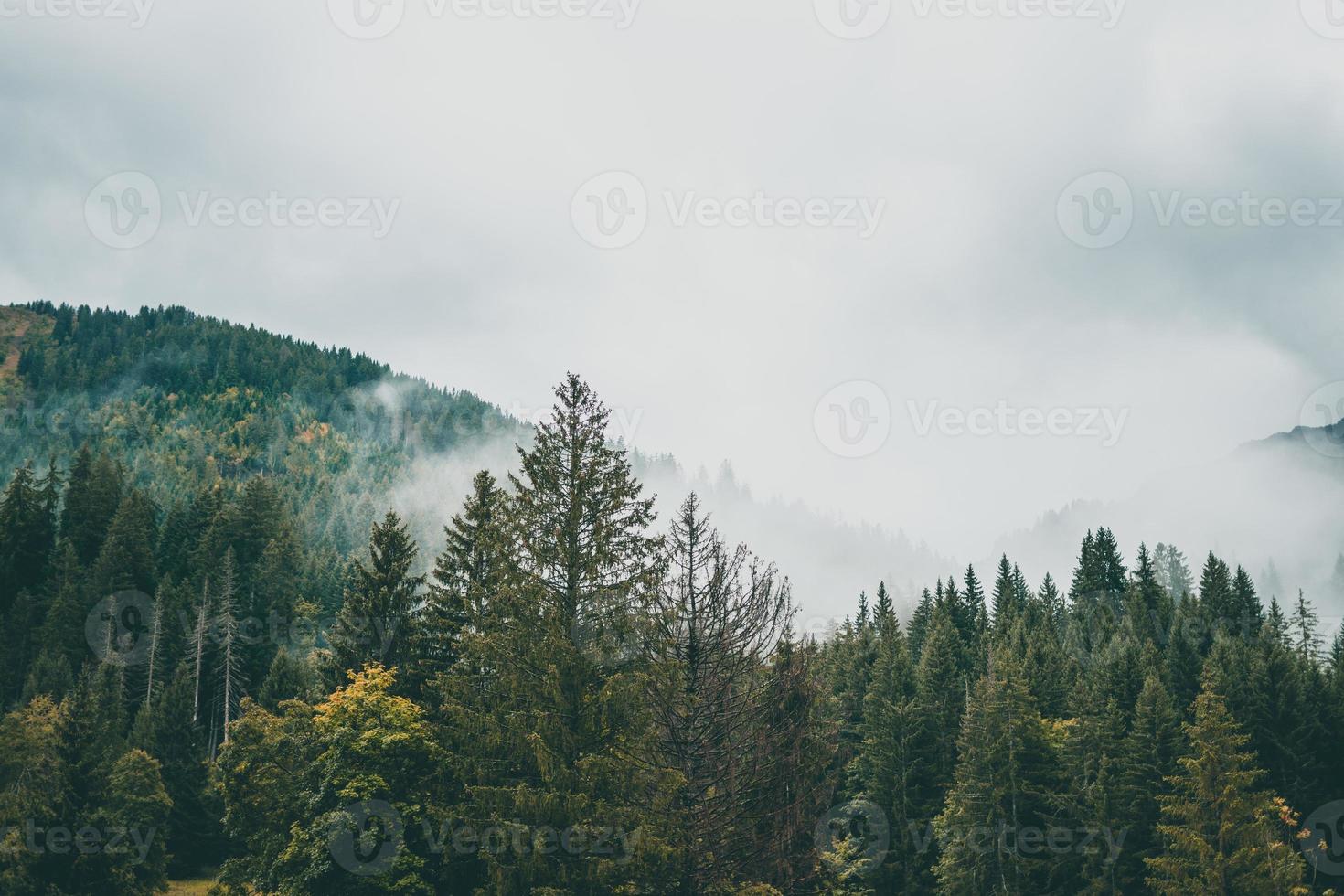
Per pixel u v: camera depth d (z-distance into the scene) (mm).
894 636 78125
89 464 124312
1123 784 49125
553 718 25938
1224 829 40406
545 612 28562
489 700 30219
